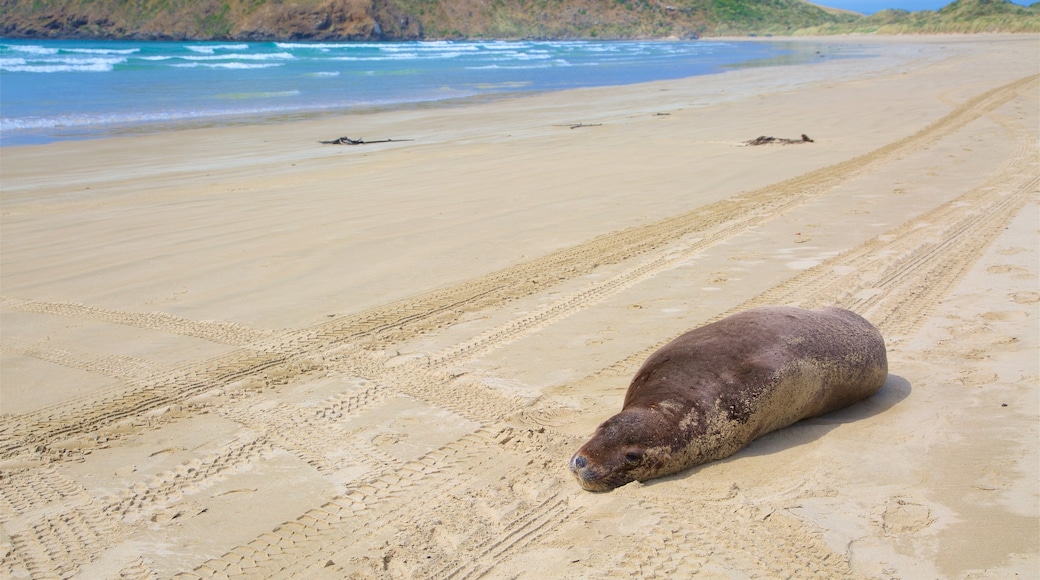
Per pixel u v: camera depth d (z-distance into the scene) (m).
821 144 17.05
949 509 4.16
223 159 17.33
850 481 4.49
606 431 4.66
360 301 7.95
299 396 5.89
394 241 10.05
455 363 6.44
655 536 4.04
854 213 10.95
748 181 13.41
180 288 8.43
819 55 69.69
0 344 7.01
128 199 13.01
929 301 7.48
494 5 141.75
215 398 5.89
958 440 4.89
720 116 23.56
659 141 18.47
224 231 10.70
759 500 4.32
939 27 125.12
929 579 3.62
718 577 3.69
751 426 4.85
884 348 5.59
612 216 11.18
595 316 7.39
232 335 7.13
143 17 112.94
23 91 32.19
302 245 9.94
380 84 39.81
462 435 5.23
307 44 102.56
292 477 4.77
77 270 9.12
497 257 9.34
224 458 5.02
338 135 21.28
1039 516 4.04
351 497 4.54
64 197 13.23
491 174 14.65
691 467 4.73
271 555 4.02
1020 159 14.11
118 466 4.95
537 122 23.66
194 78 41.16
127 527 4.29
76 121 24.03
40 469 4.93
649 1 155.50
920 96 26.95
